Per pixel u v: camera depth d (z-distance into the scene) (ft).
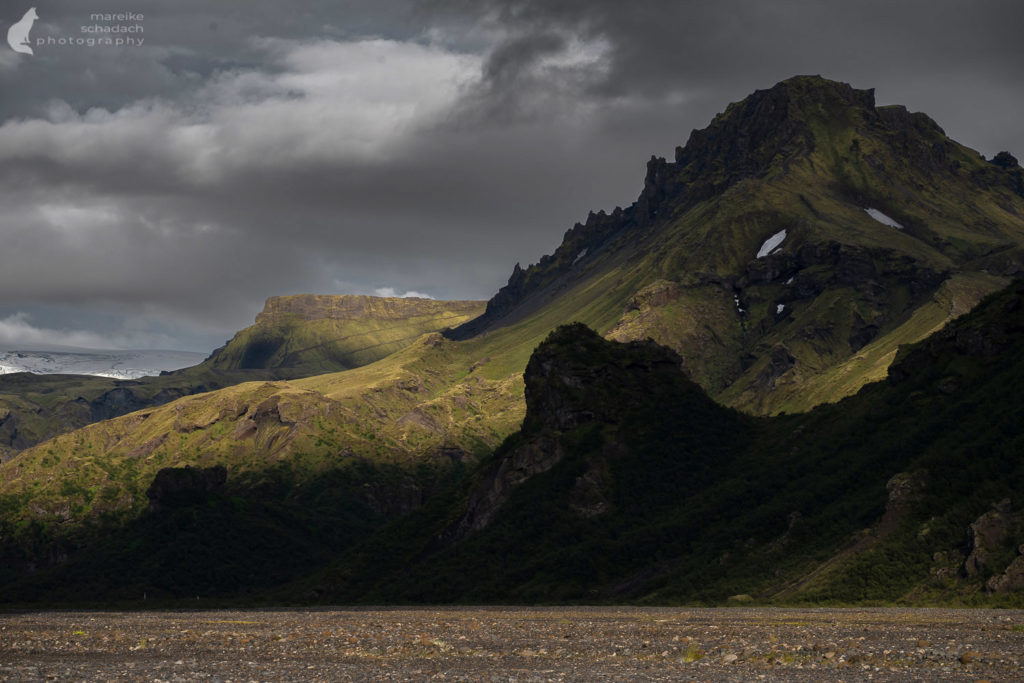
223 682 189.78
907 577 383.24
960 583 361.30
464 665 214.28
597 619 359.05
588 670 201.57
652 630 293.84
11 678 196.75
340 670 207.31
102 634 319.06
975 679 177.17
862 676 183.73
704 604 432.25
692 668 201.67
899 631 263.90
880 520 428.15
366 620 391.86
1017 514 370.32
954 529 393.29
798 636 259.19
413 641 268.21
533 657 227.81
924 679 178.29
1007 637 240.12
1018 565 343.46
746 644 240.94
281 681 190.90
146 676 198.29
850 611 353.31
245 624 384.27
